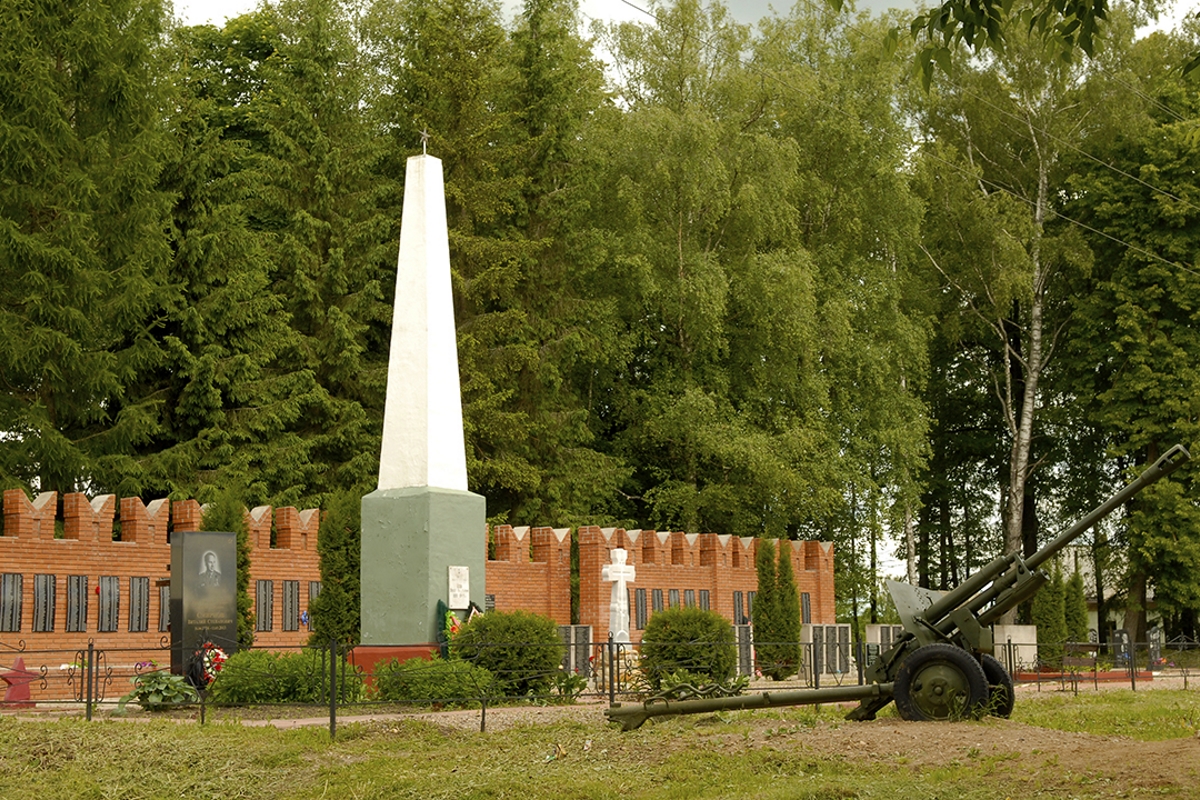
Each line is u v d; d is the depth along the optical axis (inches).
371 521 940.0
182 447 1375.5
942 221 1966.0
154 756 536.4
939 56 459.8
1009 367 2016.5
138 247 1316.4
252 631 1027.9
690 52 1761.8
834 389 1779.0
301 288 1563.7
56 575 930.1
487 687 783.7
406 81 1733.5
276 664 751.1
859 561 1839.3
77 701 716.7
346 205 1659.7
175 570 823.1
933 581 2308.1
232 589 839.1
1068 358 1994.3
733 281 1729.8
